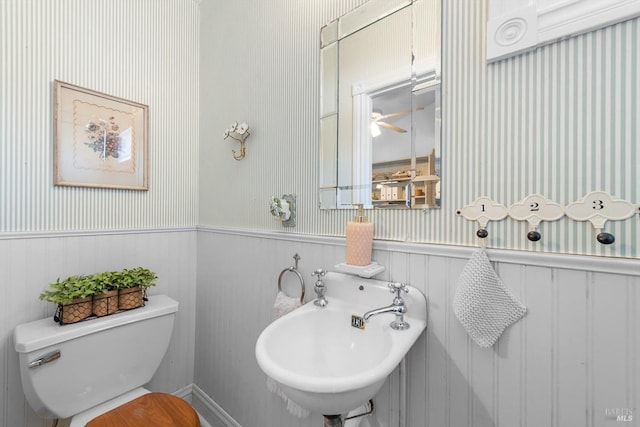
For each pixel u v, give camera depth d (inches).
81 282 43.7
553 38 24.1
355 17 38.2
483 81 28.0
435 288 30.5
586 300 22.9
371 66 36.6
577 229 23.5
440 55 30.7
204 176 65.9
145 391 47.7
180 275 63.8
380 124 35.7
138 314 47.0
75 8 49.5
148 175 58.9
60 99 47.4
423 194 31.8
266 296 49.4
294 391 22.9
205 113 65.7
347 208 38.8
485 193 27.9
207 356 62.2
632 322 21.2
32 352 36.9
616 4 21.6
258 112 51.9
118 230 54.5
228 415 56.4
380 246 34.8
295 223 45.5
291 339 32.9
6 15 42.6
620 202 21.8
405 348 26.0
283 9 47.6
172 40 63.2
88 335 41.6
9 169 43.0
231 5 58.1
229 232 57.1
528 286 25.3
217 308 60.1
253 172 52.9
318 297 38.0
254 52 52.7
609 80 22.1
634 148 21.3
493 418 26.9
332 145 40.5
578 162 23.4
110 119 53.4
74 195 49.5
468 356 28.4
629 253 21.5
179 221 64.4
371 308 34.6
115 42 54.4
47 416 39.2
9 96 42.9
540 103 25.0
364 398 23.6
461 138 29.3
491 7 27.2
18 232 43.8
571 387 23.4
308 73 43.6
